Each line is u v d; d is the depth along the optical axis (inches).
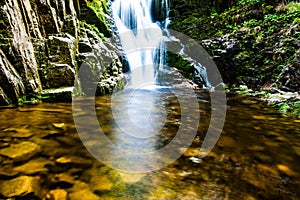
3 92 173.9
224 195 73.0
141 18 454.6
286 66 281.1
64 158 94.5
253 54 332.8
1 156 93.3
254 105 224.1
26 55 193.6
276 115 184.1
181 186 77.4
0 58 171.5
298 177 85.4
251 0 402.0
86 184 76.7
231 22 400.8
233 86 325.7
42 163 89.5
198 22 446.6
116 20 388.8
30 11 215.6
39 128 128.4
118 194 72.0
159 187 76.4
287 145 117.8
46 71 210.5
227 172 87.8
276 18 345.1
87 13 311.4
